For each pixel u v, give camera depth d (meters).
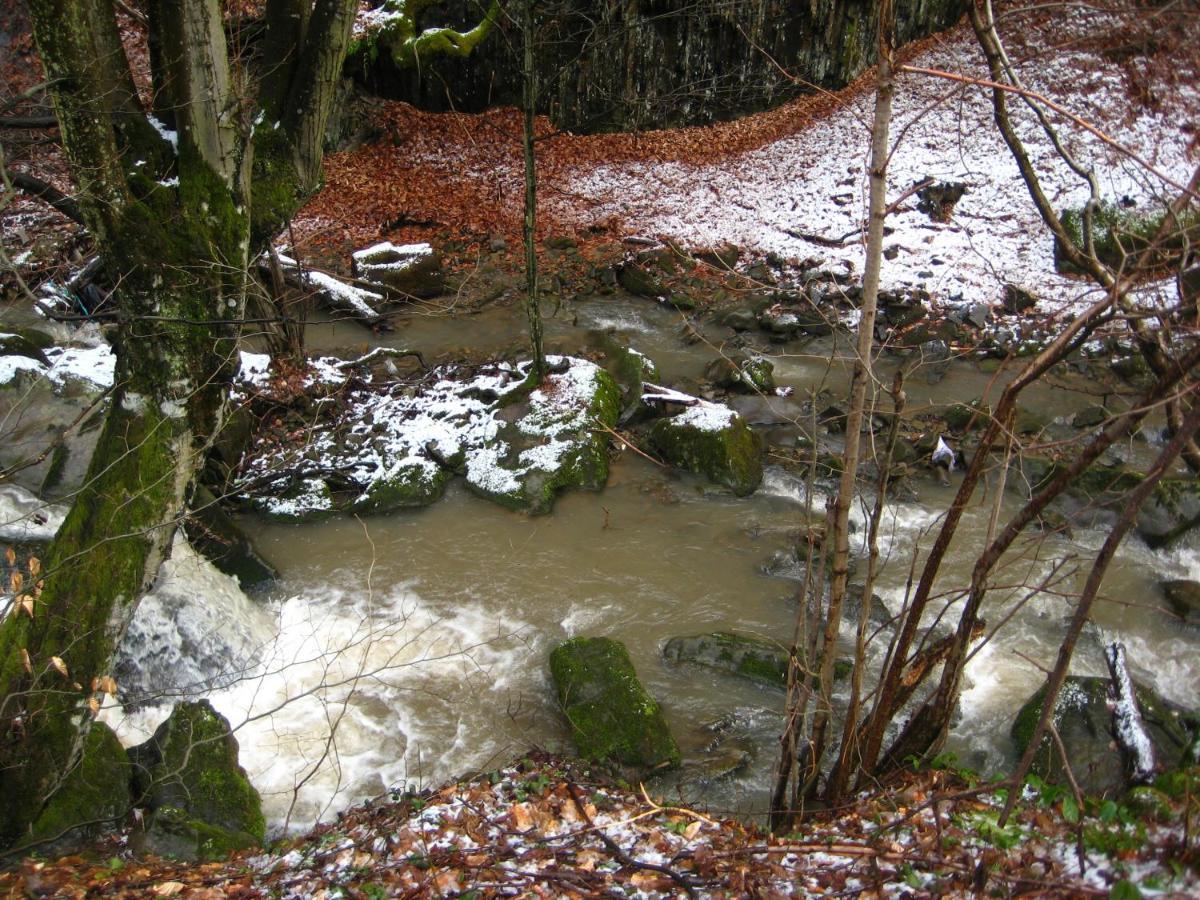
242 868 5.70
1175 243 7.06
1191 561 9.16
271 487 10.15
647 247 15.58
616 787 6.65
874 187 4.56
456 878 5.23
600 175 17.61
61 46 6.05
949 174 16.38
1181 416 4.93
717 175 17.52
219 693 7.76
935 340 13.02
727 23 18.12
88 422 9.64
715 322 13.80
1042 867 4.50
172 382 6.75
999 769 6.90
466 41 17.95
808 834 5.43
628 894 4.95
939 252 14.95
